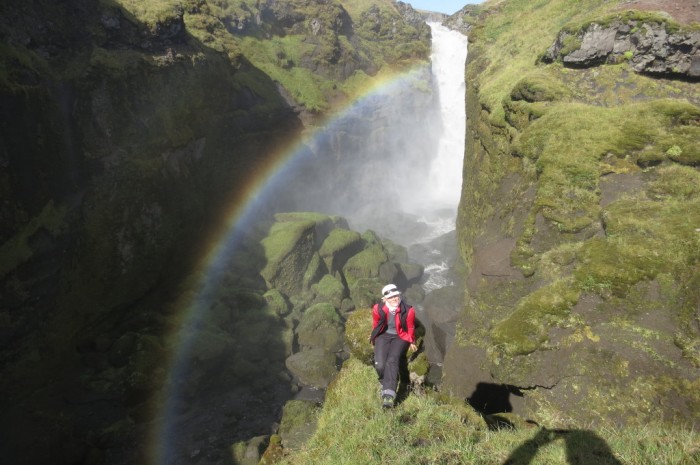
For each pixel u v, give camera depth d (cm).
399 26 6869
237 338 2514
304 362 2381
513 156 2072
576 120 1870
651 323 1177
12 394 1981
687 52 1975
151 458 1808
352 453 600
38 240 2231
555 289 1357
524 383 1245
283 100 4431
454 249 3572
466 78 3584
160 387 2105
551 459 531
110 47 2794
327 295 3031
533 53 2747
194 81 3281
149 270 2736
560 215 1598
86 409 2020
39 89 2339
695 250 1244
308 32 5331
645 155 1628
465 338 1596
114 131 2708
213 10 4438
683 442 521
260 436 1872
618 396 1102
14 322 2058
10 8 2330
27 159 2244
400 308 659
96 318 2445
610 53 2183
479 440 602
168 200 2919
